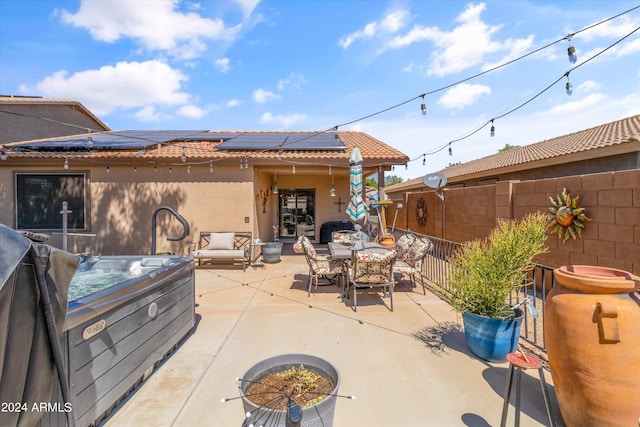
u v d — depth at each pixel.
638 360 1.86
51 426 1.74
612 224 4.48
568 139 10.77
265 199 10.31
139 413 2.37
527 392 2.59
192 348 3.43
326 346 3.45
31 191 7.98
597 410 1.93
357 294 5.40
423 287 5.47
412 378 2.81
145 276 2.77
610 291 1.96
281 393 1.89
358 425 2.23
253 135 10.62
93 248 8.03
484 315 3.10
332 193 9.38
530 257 3.11
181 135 10.31
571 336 2.00
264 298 5.21
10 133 10.45
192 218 8.08
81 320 1.98
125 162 7.79
